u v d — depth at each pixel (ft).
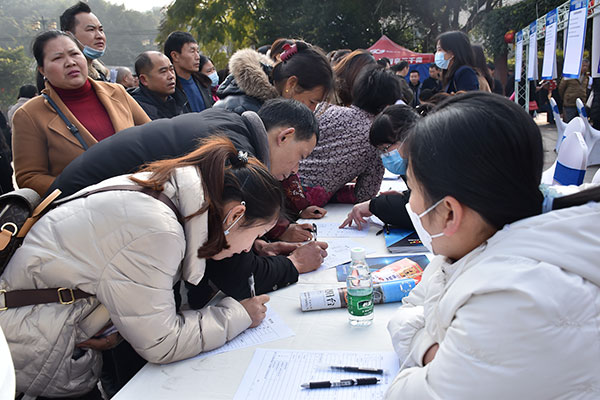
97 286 3.70
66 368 4.01
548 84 31.89
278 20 54.95
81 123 7.36
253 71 6.93
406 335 3.39
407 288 4.51
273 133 5.40
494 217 2.32
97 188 3.96
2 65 132.05
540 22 18.89
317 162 7.83
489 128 2.16
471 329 2.17
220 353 3.87
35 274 3.78
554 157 18.93
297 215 7.47
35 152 7.03
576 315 2.01
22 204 4.01
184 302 7.36
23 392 4.00
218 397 3.30
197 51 12.34
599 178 5.61
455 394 2.23
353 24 55.01
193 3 62.23
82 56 7.39
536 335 2.03
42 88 8.50
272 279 4.88
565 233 2.13
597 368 2.04
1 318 3.83
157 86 10.85
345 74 9.43
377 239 6.33
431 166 2.31
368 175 8.10
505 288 2.09
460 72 11.67
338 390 3.30
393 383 2.74
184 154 4.61
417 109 7.02
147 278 3.61
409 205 2.87
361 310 4.10
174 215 3.73
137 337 3.67
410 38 59.72
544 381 2.07
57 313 3.86
